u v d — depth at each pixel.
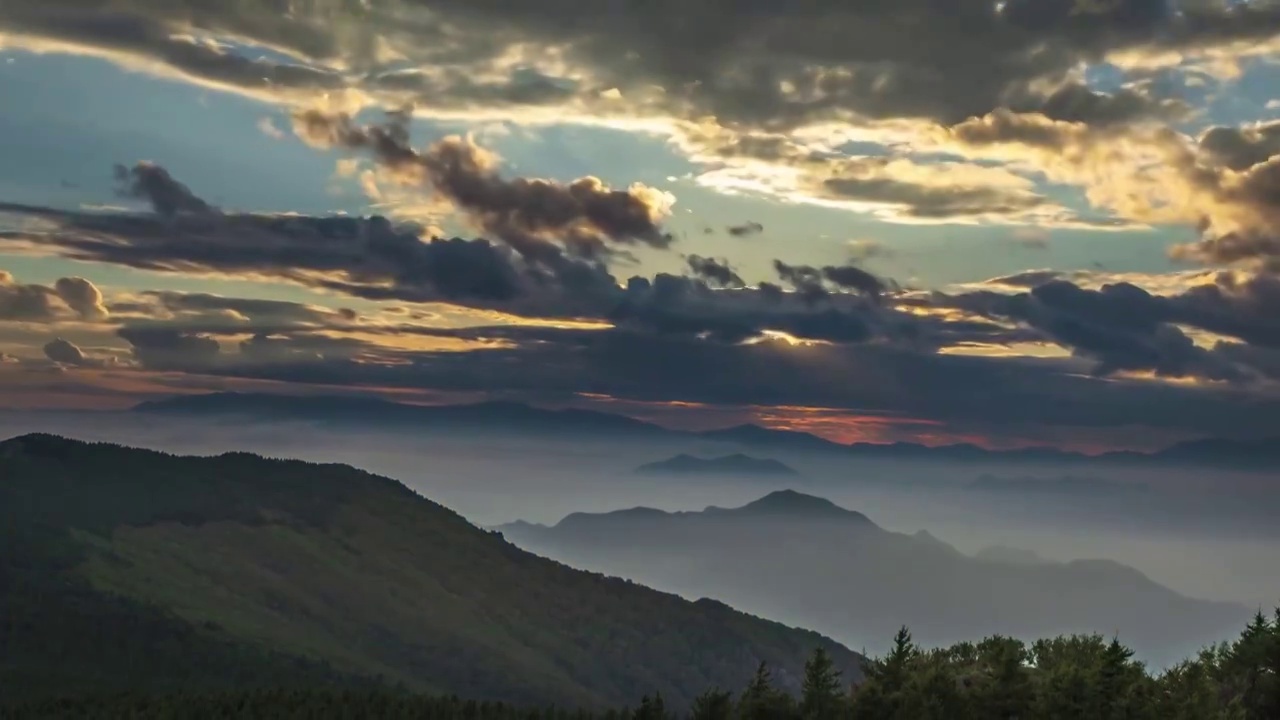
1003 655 41.62
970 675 42.25
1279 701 38.50
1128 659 40.75
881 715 42.12
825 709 43.72
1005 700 39.69
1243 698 39.16
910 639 45.09
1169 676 40.44
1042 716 38.78
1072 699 38.75
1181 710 37.38
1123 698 38.31
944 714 40.25
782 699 45.03
